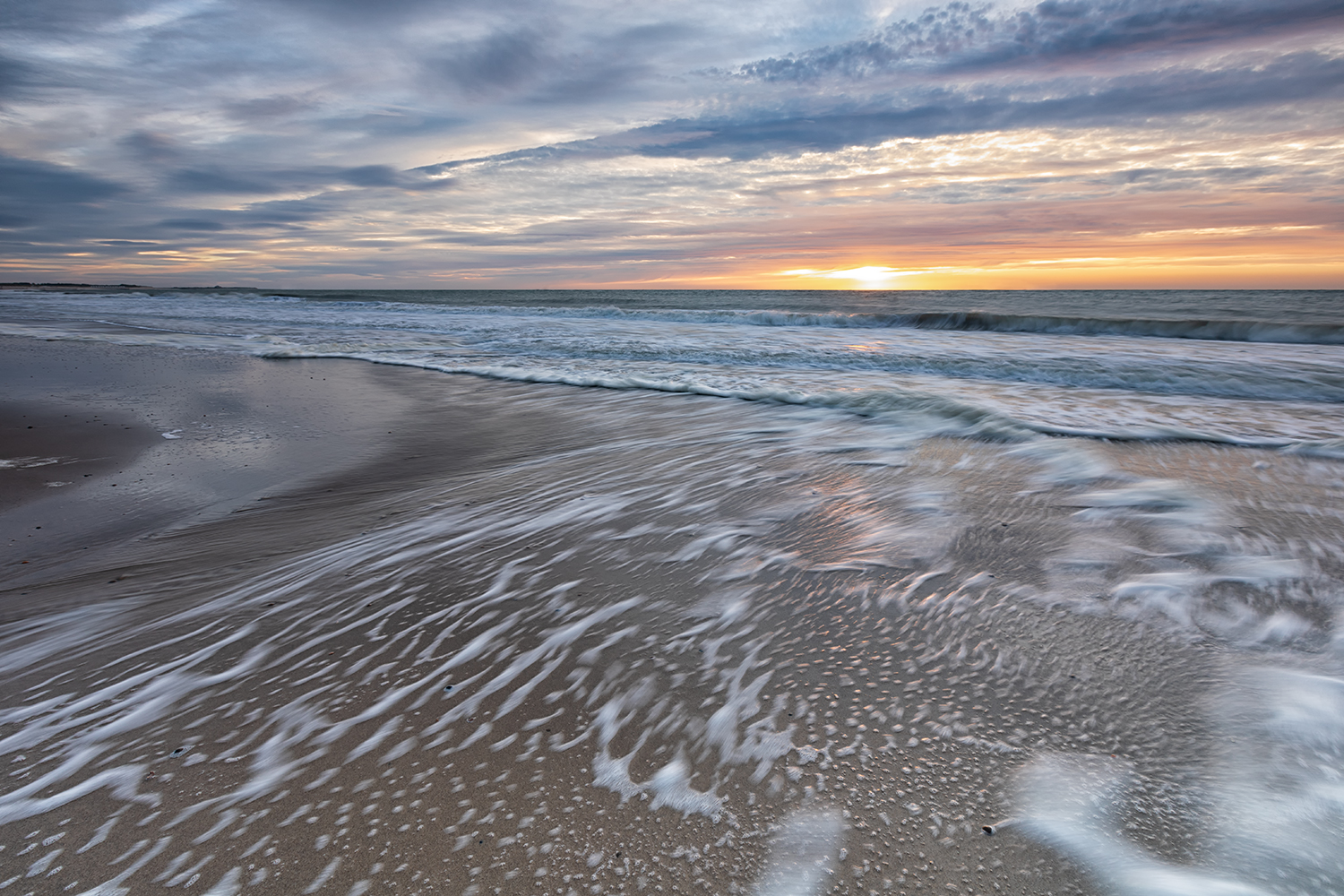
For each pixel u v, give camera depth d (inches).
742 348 549.3
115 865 65.2
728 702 87.7
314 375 426.6
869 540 143.2
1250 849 62.7
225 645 108.0
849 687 90.3
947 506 164.4
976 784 72.1
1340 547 133.8
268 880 62.9
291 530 163.5
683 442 245.8
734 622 109.3
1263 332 591.8
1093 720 82.0
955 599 114.4
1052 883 60.2
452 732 83.7
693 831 67.1
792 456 219.0
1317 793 68.9
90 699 94.3
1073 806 68.6
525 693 91.6
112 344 586.9
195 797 74.0
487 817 69.7
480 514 169.9
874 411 286.4
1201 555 131.9
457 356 520.7
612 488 189.3
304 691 94.0
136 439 256.4
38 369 430.9
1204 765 73.8
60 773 78.8
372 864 64.4
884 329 733.9
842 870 62.2
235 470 216.4
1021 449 219.3
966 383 373.4
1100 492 173.6
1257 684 88.4
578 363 475.8
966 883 60.5
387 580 131.1
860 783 72.8
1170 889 58.7
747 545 142.6
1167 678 90.4
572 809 70.5
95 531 164.7
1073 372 399.2
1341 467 195.3
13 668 103.4
